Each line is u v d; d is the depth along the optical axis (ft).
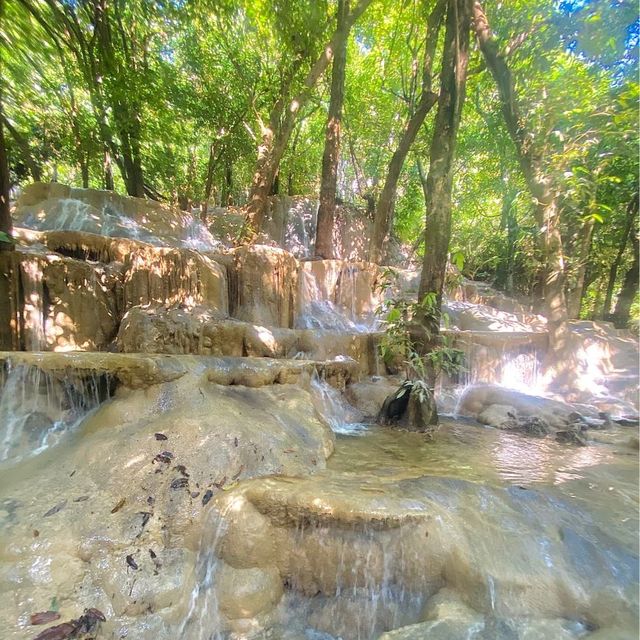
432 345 17.66
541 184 25.49
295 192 65.46
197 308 20.88
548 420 18.19
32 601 6.48
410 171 58.13
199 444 9.99
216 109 41.19
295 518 8.46
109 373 12.55
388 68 50.26
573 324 31.58
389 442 14.78
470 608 7.22
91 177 58.08
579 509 9.55
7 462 10.64
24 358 12.60
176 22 36.91
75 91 41.65
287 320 25.73
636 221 39.68
